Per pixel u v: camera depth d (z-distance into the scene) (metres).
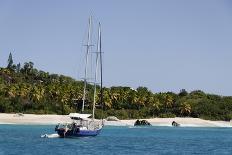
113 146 100.69
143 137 138.38
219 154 92.31
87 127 113.62
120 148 96.75
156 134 158.88
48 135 118.12
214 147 108.88
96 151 88.88
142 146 104.44
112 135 141.75
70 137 111.81
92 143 105.25
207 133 179.88
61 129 111.62
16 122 196.88
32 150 86.62
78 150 89.25
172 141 125.75
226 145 115.88
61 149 89.88
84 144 101.62
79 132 111.25
